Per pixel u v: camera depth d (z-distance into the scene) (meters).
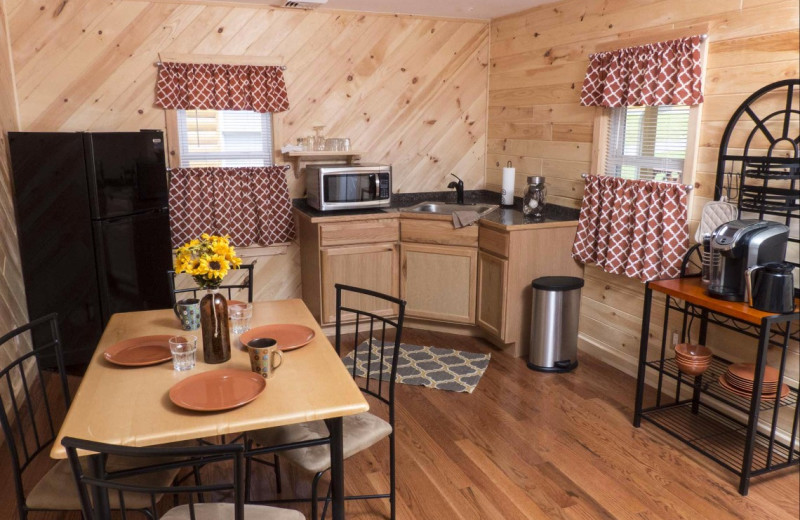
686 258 3.06
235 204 4.34
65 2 3.85
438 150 4.88
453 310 4.29
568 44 3.97
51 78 3.92
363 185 4.32
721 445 2.89
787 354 2.77
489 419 3.17
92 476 1.56
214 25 4.14
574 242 3.91
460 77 4.82
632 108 3.59
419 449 2.88
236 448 1.30
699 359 2.86
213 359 2.02
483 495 2.53
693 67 3.04
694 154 3.13
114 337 2.28
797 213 2.71
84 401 1.75
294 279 4.71
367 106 4.62
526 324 3.97
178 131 4.23
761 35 2.76
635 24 3.44
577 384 3.59
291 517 1.68
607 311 3.86
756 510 2.42
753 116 2.77
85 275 3.65
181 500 2.49
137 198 3.78
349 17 4.43
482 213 4.22
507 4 4.16
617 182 3.52
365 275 4.32
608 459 2.79
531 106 4.40
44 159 3.45
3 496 2.54
